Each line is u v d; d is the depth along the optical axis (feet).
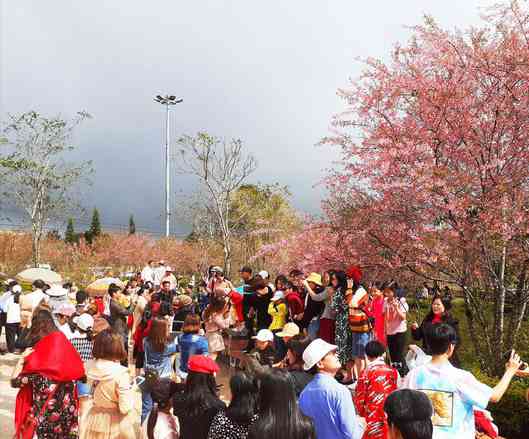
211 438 12.53
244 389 12.60
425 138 32.91
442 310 23.67
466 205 30.04
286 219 84.12
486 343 32.27
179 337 25.48
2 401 29.25
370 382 15.35
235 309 36.11
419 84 32.89
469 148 31.91
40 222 102.17
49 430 17.25
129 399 17.03
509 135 31.96
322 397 13.48
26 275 69.15
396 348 29.43
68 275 112.16
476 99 32.81
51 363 17.35
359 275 29.14
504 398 23.52
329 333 29.53
